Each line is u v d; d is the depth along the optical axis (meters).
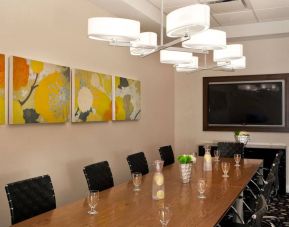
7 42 3.22
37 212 2.62
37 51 3.58
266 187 2.86
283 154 6.08
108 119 4.81
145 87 6.05
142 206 2.62
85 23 4.35
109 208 2.56
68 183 4.06
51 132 3.81
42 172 3.68
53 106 3.76
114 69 5.05
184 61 3.53
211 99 7.03
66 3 4.00
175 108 7.36
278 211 5.04
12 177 3.30
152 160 6.29
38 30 3.59
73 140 4.17
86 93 4.31
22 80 3.34
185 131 7.28
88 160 4.45
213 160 5.06
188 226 2.17
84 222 2.24
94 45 4.56
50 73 3.71
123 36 2.46
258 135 6.63
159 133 6.61
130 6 4.54
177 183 3.47
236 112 6.80
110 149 4.96
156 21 5.21
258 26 6.15
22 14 3.39
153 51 3.08
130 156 4.11
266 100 6.55
